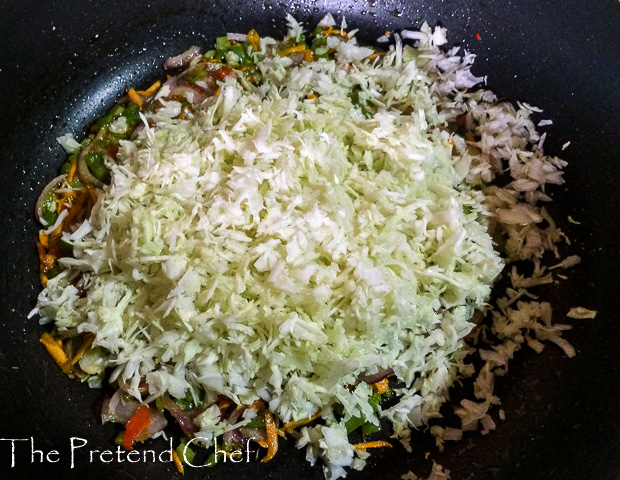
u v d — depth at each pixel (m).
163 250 0.20
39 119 0.25
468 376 0.22
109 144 0.25
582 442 0.18
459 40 0.27
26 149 0.24
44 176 0.25
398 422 0.21
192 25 0.28
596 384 0.19
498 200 0.24
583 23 0.24
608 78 0.23
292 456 0.21
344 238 0.20
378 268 0.19
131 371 0.20
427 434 0.21
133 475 0.20
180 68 0.28
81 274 0.22
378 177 0.22
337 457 0.20
